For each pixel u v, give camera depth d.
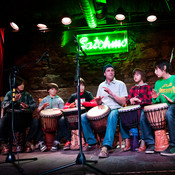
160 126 2.69
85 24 4.98
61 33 5.07
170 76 2.97
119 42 4.78
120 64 4.81
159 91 2.91
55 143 3.60
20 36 5.17
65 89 4.87
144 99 3.14
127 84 4.68
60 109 3.80
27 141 3.68
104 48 4.82
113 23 4.88
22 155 3.21
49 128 3.59
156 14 4.45
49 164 2.31
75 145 3.47
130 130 2.98
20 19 4.96
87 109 3.85
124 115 2.91
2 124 3.56
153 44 4.77
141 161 2.20
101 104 3.29
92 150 3.24
